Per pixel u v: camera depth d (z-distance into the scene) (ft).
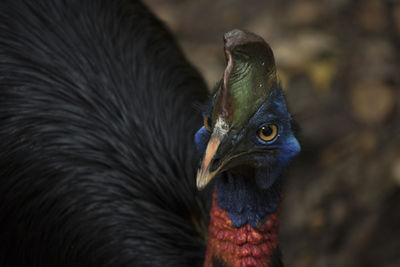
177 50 27.50
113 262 21.49
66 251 21.98
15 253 22.93
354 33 41.09
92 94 22.98
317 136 37.27
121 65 24.07
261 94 16.61
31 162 22.15
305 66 39.45
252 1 44.11
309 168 37.04
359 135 37.19
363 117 37.65
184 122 24.27
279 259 18.70
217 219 18.29
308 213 36.04
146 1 45.73
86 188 21.89
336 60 39.60
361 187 35.88
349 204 35.65
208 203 22.48
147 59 24.98
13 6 23.61
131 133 22.91
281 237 35.78
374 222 34.83
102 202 21.84
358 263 34.27
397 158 35.88
